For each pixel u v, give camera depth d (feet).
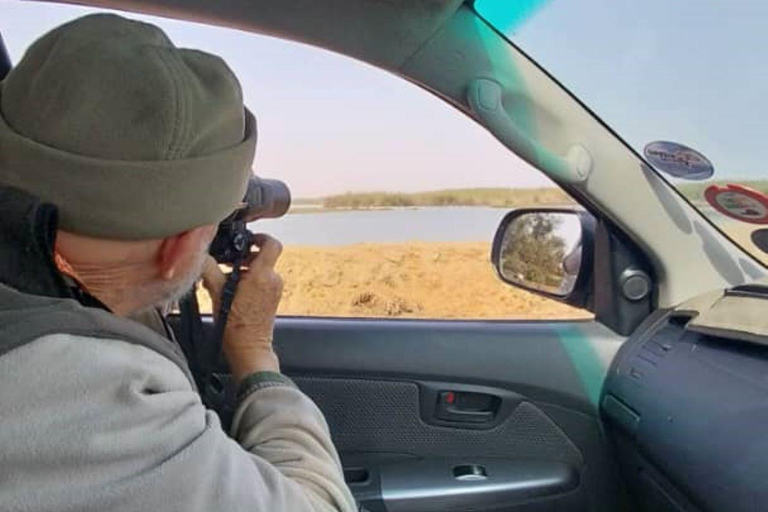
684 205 5.01
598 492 5.45
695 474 4.14
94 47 2.07
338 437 5.44
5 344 1.80
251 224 3.92
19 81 2.10
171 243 2.19
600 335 5.30
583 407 5.37
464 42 4.68
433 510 5.32
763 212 4.84
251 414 2.91
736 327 4.20
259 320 3.30
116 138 2.00
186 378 2.26
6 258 1.95
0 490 1.76
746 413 3.87
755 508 3.66
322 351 5.37
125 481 1.89
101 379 1.89
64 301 1.97
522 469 5.44
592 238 5.33
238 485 2.12
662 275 5.10
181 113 2.06
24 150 2.00
